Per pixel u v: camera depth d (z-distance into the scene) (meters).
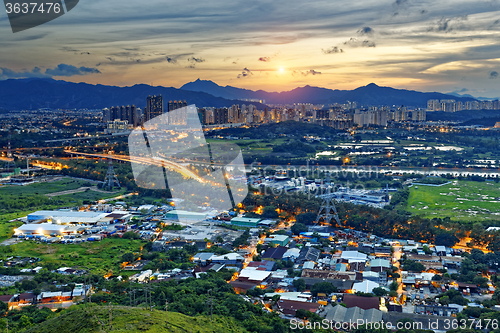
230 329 154.88
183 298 180.88
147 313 150.50
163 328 139.25
